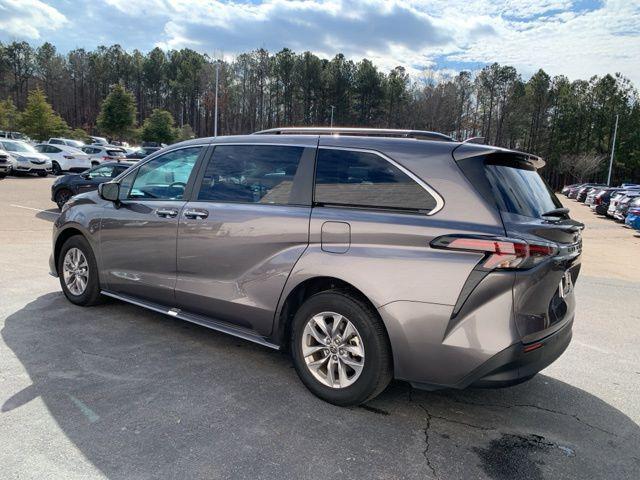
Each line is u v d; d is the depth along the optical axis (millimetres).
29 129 55062
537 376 4035
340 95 89875
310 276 3248
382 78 92812
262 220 3518
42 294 5414
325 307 3225
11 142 23969
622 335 5297
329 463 2637
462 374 2832
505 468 2695
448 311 2814
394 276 2943
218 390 3404
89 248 4848
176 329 4555
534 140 82938
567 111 79250
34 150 24859
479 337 2762
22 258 7184
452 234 2822
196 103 101000
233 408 3168
